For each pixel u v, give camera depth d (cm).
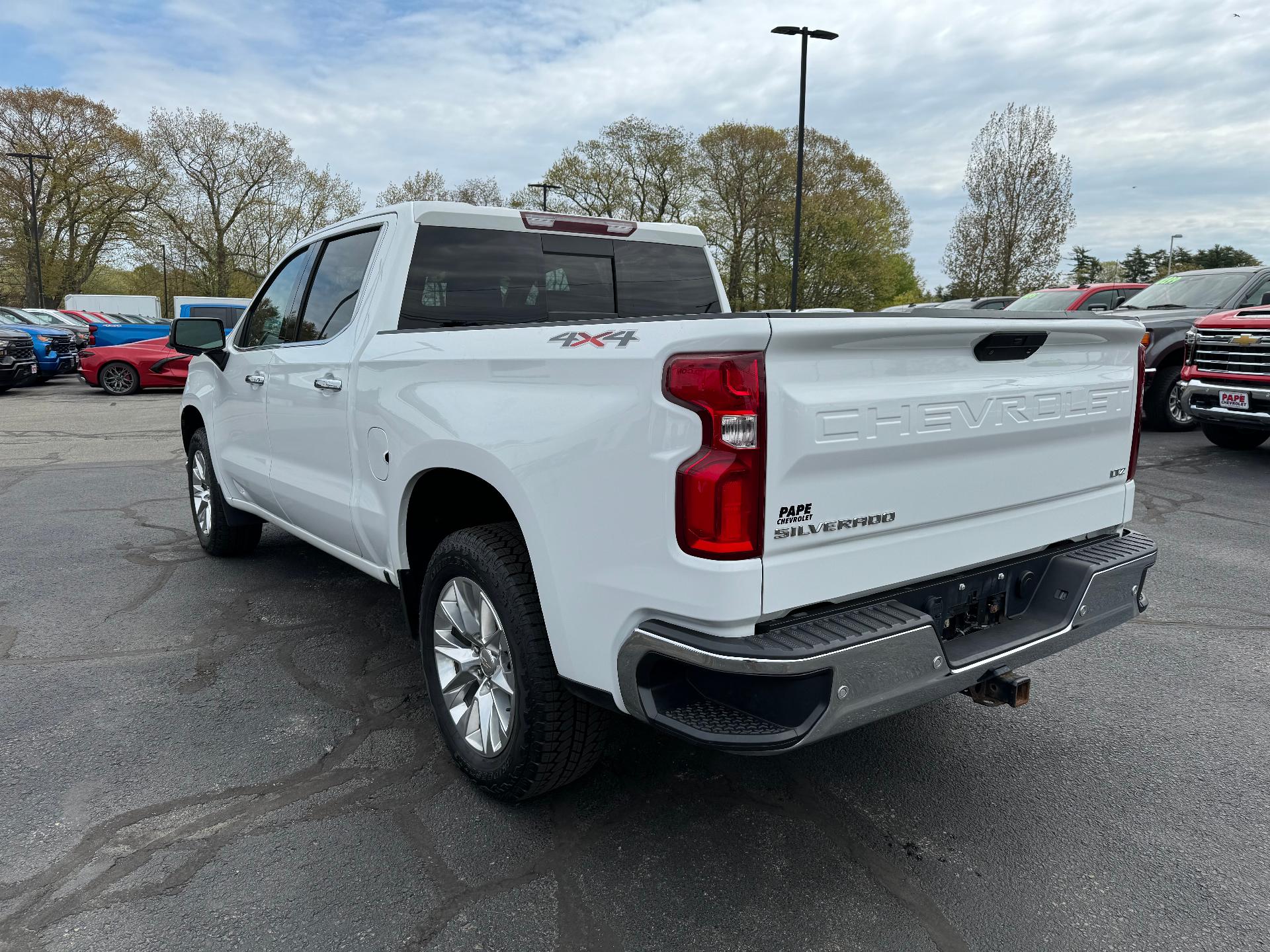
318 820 264
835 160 4369
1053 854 250
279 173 4425
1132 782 290
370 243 354
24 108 4056
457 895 230
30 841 252
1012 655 241
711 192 4219
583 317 380
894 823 265
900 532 227
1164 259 7444
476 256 349
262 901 227
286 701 346
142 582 498
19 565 534
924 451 225
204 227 4425
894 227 6172
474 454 254
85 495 761
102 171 4228
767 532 198
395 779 289
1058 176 2742
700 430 194
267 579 505
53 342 2030
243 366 441
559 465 226
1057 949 212
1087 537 289
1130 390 292
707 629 200
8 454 1000
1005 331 236
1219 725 330
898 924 220
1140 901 230
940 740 318
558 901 228
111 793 279
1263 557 552
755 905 227
